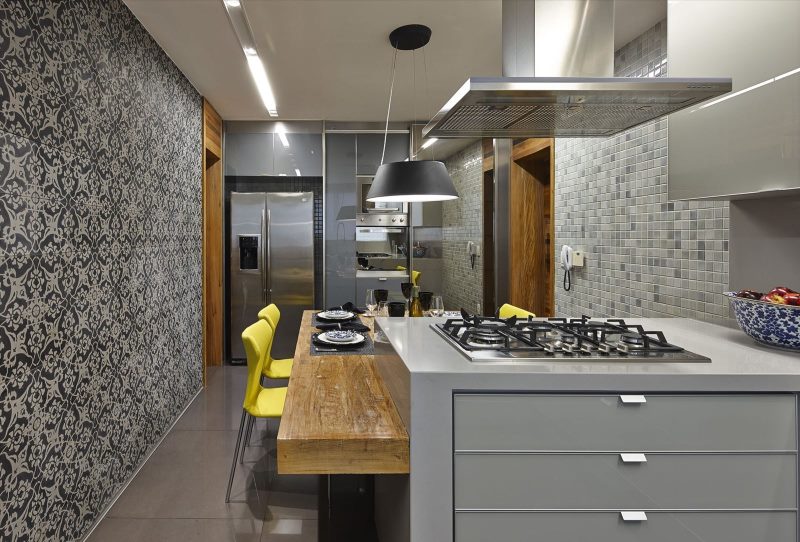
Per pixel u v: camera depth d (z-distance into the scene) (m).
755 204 2.00
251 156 5.59
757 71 1.58
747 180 1.64
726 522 1.38
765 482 1.38
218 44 3.34
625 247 2.97
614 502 1.37
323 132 5.61
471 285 5.44
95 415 2.34
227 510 2.49
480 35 3.21
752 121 1.61
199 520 2.39
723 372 1.37
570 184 3.64
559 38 2.04
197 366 4.41
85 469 2.24
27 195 1.78
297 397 1.74
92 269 2.31
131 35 2.84
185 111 4.03
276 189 5.70
